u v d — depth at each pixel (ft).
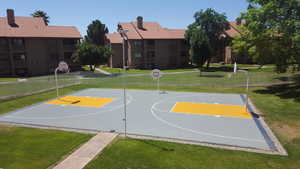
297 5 54.65
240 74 107.24
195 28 157.69
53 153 28.53
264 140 32.89
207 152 28.73
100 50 136.05
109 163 25.86
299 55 60.85
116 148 29.94
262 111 48.03
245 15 66.49
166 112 48.73
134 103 57.52
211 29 157.89
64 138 33.81
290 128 37.40
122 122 42.11
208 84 81.61
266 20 60.90
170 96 65.87
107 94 70.23
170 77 109.81
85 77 114.01
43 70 138.31
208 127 38.99
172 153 28.35
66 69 66.95
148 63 168.14
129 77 113.19
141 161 26.22
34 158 27.17
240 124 40.32
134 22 174.40
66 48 143.84
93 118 44.96
